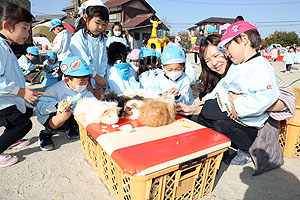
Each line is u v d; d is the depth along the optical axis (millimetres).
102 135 1377
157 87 2500
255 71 1505
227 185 1624
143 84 2727
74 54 2596
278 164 1824
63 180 1645
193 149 1235
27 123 1891
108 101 1686
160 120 1523
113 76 2770
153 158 1116
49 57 5367
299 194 1529
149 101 1631
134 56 3092
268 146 1743
